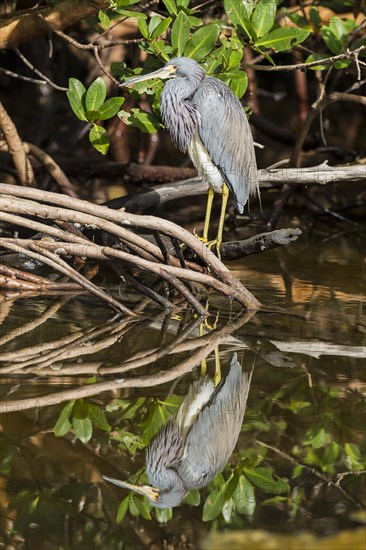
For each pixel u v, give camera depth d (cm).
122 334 979
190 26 1136
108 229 1048
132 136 2067
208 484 679
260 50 1091
